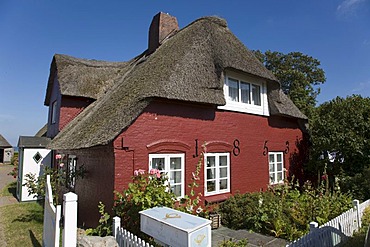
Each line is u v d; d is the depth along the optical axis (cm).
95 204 737
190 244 344
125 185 661
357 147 1132
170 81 766
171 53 955
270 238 675
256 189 1035
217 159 912
